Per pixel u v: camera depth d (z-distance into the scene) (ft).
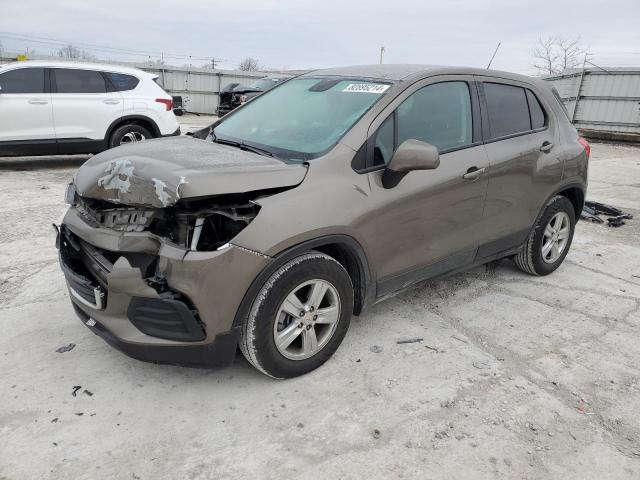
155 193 8.08
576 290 14.26
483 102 12.28
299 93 12.28
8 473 7.18
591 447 8.18
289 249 8.64
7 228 17.26
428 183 10.63
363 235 9.63
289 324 9.17
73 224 9.39
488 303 13.20
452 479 7.41
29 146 26.91
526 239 14.05
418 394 9.29
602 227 20.94
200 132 12.84
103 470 7.32
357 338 11.12
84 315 9.53
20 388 9.00
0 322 11.18
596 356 10.87
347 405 8.90
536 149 13.20
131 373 9.57
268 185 8.63
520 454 7.96
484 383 9.71
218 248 8.14
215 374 9.64
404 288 11.28
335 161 9.52
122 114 29.27
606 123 59.82
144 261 8.39
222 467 7.46
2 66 26.30
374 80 11.28
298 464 7.57
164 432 8.11
